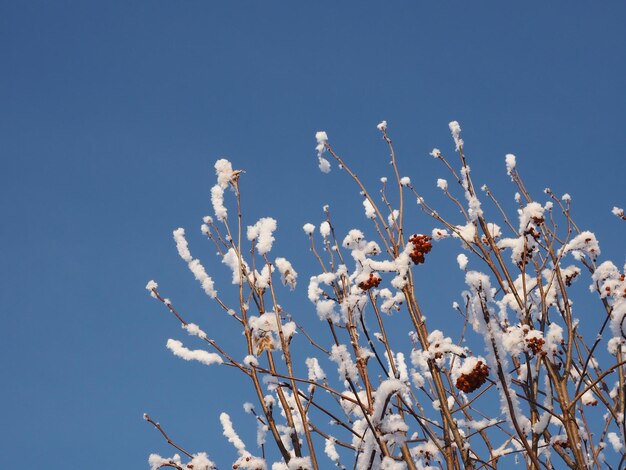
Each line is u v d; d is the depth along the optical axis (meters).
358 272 4.24
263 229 4.18
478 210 4.52
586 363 3.80
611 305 4.14
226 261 4.18
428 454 4.05
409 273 4.08
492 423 3.82
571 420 3.73
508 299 4.27
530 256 4.51
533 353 3.67
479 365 3.51
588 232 4.71
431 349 3.89
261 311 4.05
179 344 3.99
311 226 4.50
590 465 3.84
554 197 4.87
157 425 4.15
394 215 4.41
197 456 4.05
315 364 4.29
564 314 4.27
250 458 4.01
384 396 3.48
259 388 3.74
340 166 4.57
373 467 3.59
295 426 3.93
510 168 4.94
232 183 4.30
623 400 4.05
